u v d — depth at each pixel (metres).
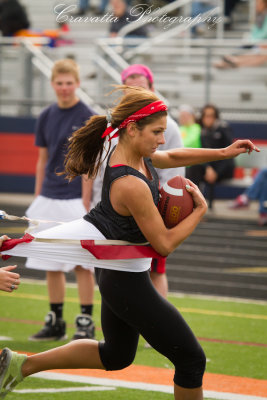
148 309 6.73
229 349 11.18
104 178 6.87
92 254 6.86
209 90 30.62
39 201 11.39
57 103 11.42
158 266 10.09
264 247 21.42
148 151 6.69
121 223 6.77
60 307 11.38
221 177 26.56
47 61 31.14
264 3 29.98
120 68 29.28
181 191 6.96
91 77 31.45
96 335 11.57
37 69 31.62
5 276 6.92
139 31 30.84
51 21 37.59
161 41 30.59
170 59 31.80
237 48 30.50
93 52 31.28
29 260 11.25
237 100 31.22
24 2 38.03
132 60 31.19
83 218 7.12
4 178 32.03
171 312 6.79
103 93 29.44
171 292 15.70
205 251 20.69
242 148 7.55
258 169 29.86
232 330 12.45
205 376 9.61
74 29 34.81
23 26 32.81
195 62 31.59
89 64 32.22
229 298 15.24
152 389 8.95
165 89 31.86
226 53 30.53
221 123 25.56
